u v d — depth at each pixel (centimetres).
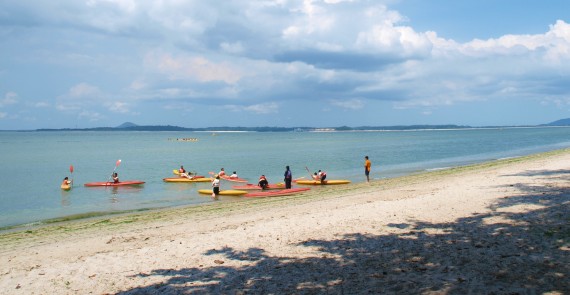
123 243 1248
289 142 13562
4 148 10281
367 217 1356
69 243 1318
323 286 783
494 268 809
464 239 1028
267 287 798
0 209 2366
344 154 6875
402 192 2030
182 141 15950
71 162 5975
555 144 8331
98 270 965
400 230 1164
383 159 5609
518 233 1038
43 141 16000
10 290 862
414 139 14538
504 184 1928
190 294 788
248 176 3969
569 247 898
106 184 3334
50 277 931
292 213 1619
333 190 2548
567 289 690
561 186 1745
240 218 1597
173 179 3597
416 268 846
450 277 779
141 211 2123
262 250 1059
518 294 680
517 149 7069
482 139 12581
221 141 15525
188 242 1177
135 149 9769
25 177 4091
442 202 1540
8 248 1308
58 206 2444
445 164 4525
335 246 1051
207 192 2850
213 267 944
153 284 854
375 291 738
